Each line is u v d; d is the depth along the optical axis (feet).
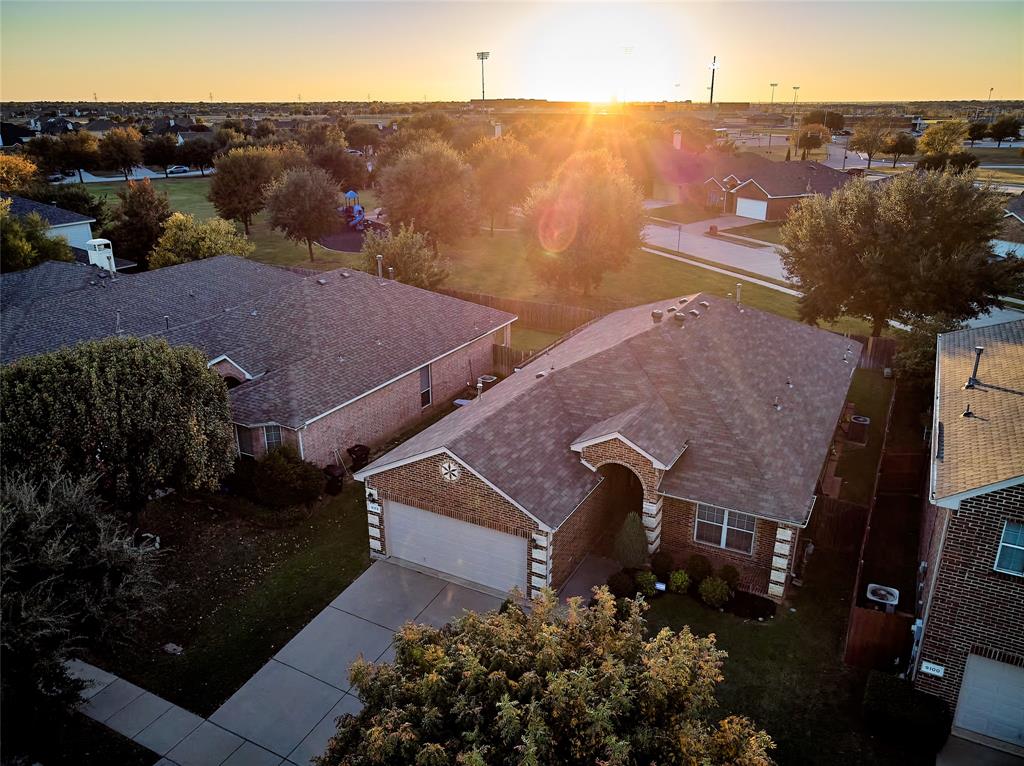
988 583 46.91
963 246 114.32
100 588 48.52
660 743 33.14
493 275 194.08
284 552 72.49
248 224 246.88
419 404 103.81
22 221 150.82
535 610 39.81
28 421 59.67
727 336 86.79
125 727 51.37
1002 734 49.70
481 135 350.64
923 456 85.40
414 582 67.46
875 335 128.06
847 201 125.39
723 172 290.97
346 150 367.04
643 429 66.49
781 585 63.82
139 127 547.49
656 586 64.39
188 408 66.59
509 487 61.11
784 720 51.60
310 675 56.34
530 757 29.45
